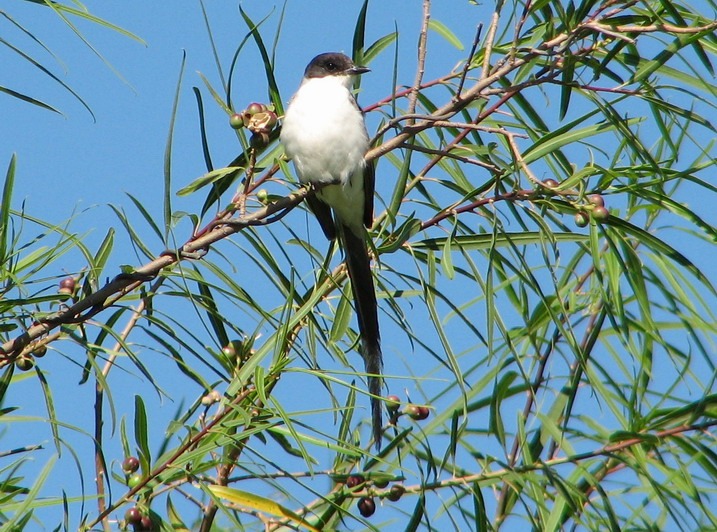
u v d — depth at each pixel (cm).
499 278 845
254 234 750
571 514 694
